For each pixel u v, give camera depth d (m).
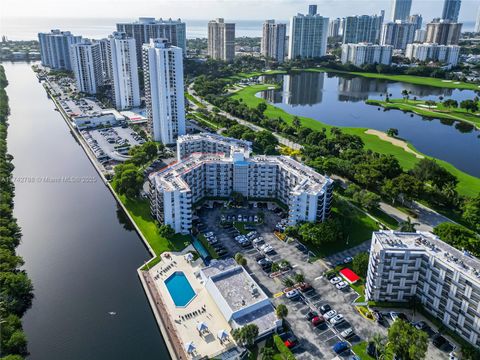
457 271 179.12
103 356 182.25
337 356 176.00
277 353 176.50
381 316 197.25
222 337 182.88
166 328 190.75
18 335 175.25
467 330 181.12
